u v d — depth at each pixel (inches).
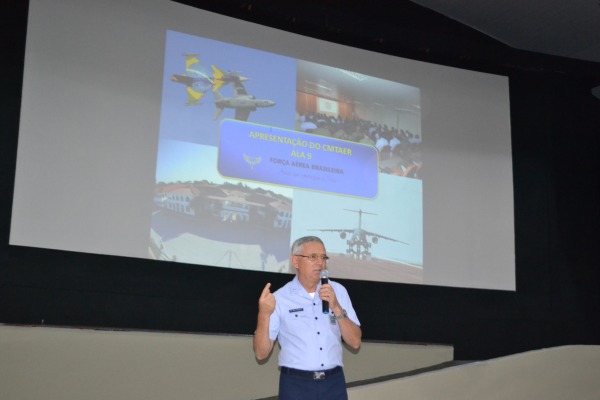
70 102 160.1
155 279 169.8
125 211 162.7
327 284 106.0
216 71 184.2
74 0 165.5
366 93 208.5
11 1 161.8
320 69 202.1
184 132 175.2
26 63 155.9
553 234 237.3
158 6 178.5
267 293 107.8
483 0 231.0
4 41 159.5
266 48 194.1
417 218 207.2
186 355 148.1
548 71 232.2
